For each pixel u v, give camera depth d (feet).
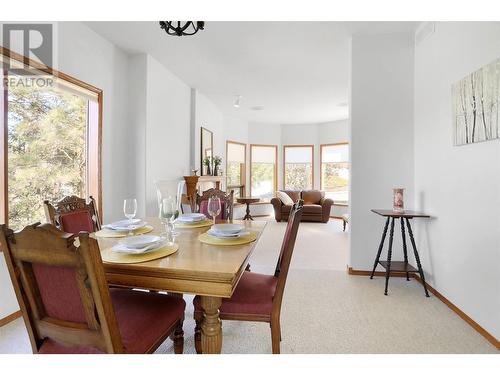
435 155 8.29
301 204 5.03
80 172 9.52
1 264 6.57
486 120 6.05
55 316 3.26
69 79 8.53
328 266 10.98
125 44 10.55
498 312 5.76
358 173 10.03
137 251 4.30
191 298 8.02
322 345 5.81
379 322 6.73
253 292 5.14
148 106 11.46
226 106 20.03
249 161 25.45
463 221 6.91
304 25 9.24
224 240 5.34
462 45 6.97
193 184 14.37
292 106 19.89
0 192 6.84
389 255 8.55
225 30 9.52
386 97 9.86
